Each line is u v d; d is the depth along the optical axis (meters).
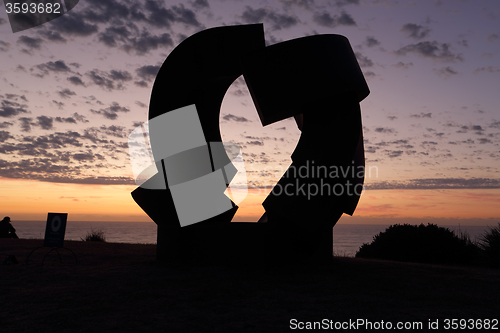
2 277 7.15
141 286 6.39
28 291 6.00
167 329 4.27
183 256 9.06
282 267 8.41
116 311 4.95
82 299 5.51
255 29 8.69
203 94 9.37
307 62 8.02
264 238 8.47
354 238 168.00
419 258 11.95
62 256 10.24
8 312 4.86
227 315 4.84
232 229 8.67
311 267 8.55
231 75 8.72
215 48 8.68
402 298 5.85
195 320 4.62
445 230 12.41
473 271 8.83
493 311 5.23
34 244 13.06
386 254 12.52
